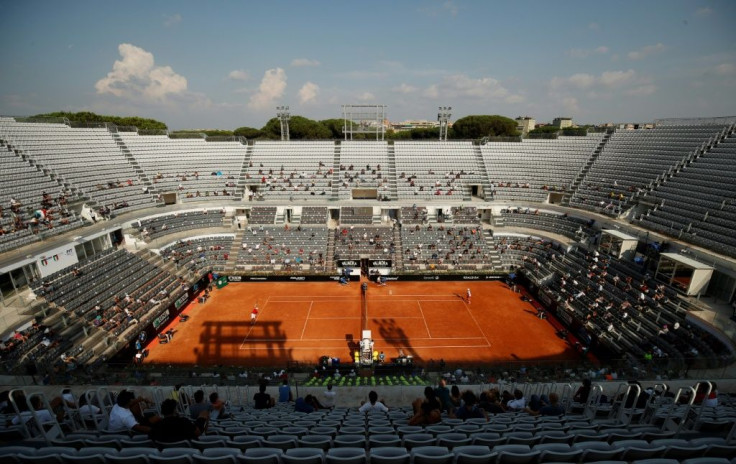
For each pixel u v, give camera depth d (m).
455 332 38.25
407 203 60.59
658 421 13.07
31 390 20.22
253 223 57.22
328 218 59.66
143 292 39.50
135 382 22.05
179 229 53.28
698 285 32.19
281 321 40.12
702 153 47.84
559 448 8.99
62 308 32.72
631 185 51.56
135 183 56.78
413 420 11.84
